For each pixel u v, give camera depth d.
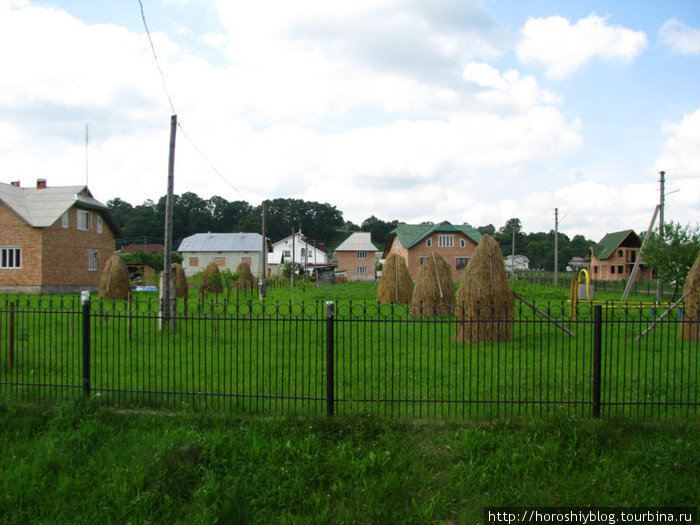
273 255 68.19
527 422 6.16
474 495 5.13
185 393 6.70
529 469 5.46
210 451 5.66
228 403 6.85
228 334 12.72
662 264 29.59
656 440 5.88
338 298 27.44
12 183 35.44
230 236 63.94
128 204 100.69
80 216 33.41
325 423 6.12
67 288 31.81
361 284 47.53
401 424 6.14
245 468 5.47
